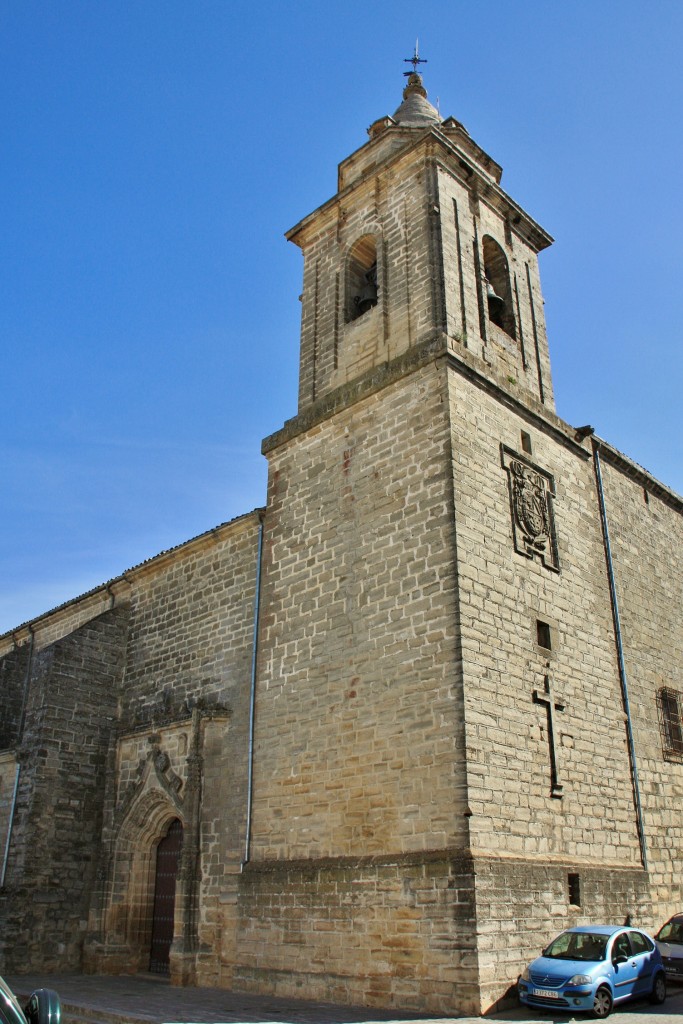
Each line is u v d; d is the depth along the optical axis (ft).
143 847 74.69
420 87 92.89
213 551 79.15
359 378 71.56
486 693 54.75
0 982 23.94
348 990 51.62
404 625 58.13
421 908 49.62
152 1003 52.70
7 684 96.58
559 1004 45.32
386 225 76.84
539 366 78.07
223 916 62.34
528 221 83.25
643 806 66.28
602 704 66.03
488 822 51.13
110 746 81.35
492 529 61.16
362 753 57.41
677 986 56.44
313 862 57.31
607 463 79.25
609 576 73.26
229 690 71.26
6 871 75.00
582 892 55.57
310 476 70.85
